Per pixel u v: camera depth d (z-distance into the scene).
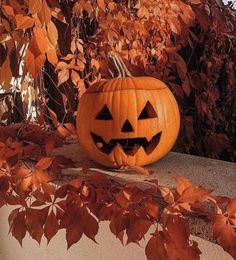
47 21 1.18
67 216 1.12
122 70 1.25
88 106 1.19
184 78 1.72
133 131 1.14
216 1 1.72
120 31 1.64
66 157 1.30
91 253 1.32
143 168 1.19
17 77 1.48
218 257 1.04
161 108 1.17
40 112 1.65
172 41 1.75
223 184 1.09
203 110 1.77
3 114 1.61
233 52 1.79
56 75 1.67
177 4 1.67
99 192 1.09
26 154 1.32
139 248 1.19
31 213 1.18
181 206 0.98
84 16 1.67
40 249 1.47
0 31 1.30
